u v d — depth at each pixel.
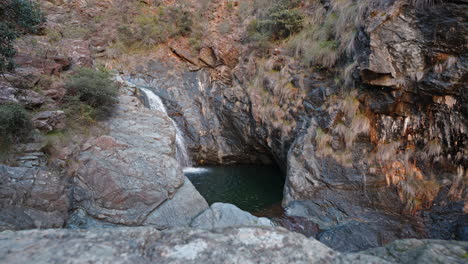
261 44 10.97
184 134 12.37
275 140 9.55
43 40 9.82
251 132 10.82
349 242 5.37
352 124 7.30
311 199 6.96
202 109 12.70
